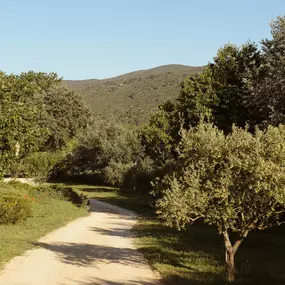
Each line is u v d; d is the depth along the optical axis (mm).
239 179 9633
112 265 12430
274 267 11922
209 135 9938
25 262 12219
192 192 9609
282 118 20406
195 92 27547
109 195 43250
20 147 13008
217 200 9836
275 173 9016
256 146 9383
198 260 13078
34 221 20844
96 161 55031
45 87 66125
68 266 11984
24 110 12820
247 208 9906
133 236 18844
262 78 24688
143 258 13742
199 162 9828
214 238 18078
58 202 30438
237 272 10859
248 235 19141
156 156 33562
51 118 60500
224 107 26484
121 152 52781
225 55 27641
